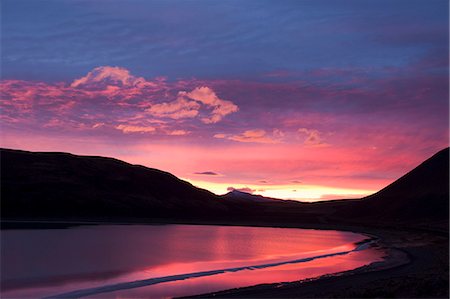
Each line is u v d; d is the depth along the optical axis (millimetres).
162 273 34594
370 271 32688
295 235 82938
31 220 110562
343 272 32719
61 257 45375
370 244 61500
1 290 28203
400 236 76312
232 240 69438
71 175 142625
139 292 26656
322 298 21094
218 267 37781
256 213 159750
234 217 147000
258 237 76875
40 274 34250
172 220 131250
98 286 29078
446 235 70750
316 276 32281
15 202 120188
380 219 115938
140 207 139750
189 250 52875
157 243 62219
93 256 46375
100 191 140125
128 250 52312
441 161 130750
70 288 28703
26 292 27562
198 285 28750
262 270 35719
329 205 181500
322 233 89875
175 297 25156
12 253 48656
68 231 83000
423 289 20750
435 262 37531
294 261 41750
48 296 26375
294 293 24172
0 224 98562
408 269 33312
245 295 24266
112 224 110688
